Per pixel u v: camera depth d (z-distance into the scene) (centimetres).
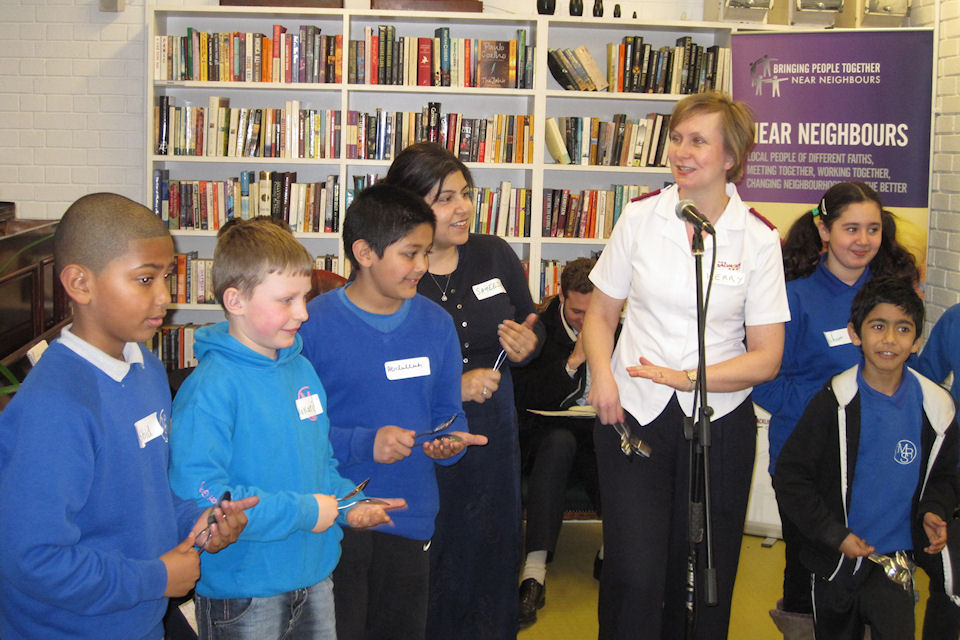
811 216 264
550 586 333
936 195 456
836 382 222
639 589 197
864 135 440
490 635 234
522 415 335
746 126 193
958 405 235
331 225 479
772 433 263
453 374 202
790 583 263
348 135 470
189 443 151
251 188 473
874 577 213
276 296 157
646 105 507
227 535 138
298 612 163
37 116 495
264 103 493
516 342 220
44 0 487
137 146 499
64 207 502
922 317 214
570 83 474
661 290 202
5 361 335
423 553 197
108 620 138
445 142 475
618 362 213
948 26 445
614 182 516
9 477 125
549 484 315
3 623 137
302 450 164
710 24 469
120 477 136
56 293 427
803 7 464
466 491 228
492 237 243
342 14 460
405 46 465
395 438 176
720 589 206
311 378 174
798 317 256
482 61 467
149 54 456
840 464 218
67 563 125
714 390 191
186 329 469
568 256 519
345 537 185
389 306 193
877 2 462
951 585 218
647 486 205
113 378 138
